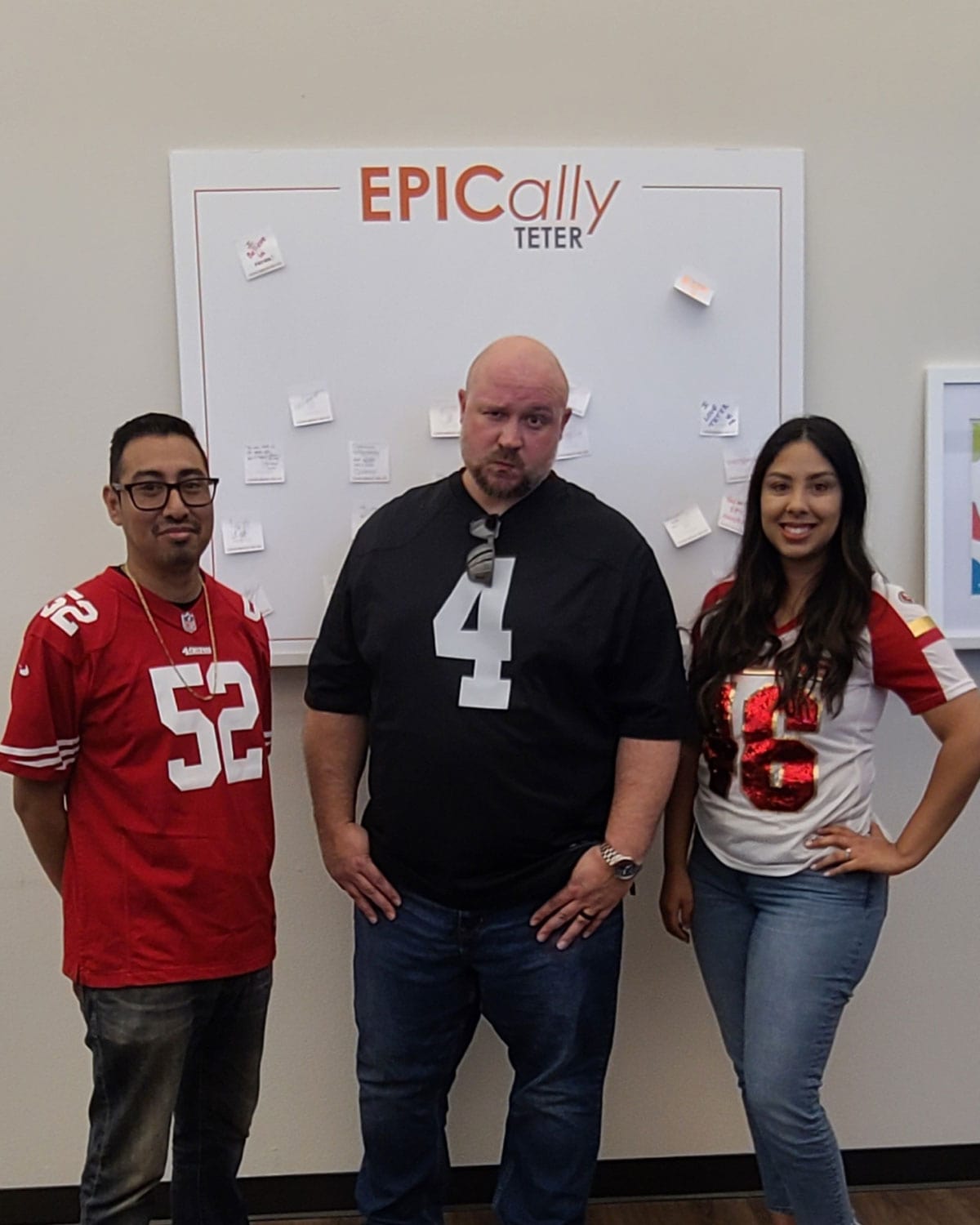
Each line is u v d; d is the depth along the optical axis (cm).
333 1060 208
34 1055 205
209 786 151
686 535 198
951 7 195
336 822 172
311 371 194
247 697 158
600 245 194
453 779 158
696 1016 210
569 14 192
